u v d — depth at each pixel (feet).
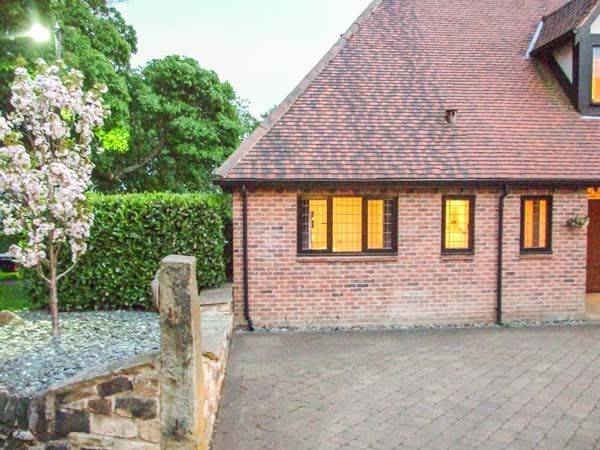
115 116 48.96
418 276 31.14
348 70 35.65
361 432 15.83
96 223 27.99
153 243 28.76
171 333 13.10
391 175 29.94
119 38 55.67
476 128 33.50
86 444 13.93
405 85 35.47
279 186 29.71
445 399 18.65
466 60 37.99
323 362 23.41
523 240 32.07
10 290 40.27
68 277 27.89
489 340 27.55
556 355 24.54
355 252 30.89
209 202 30.55
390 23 39.22
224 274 31.86
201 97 63.87
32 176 19.99
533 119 34.71
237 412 17.43
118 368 13.51
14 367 17.21
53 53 38.88
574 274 32.37
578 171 31.55
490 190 31.35
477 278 31.60
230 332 27.43
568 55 36.60
